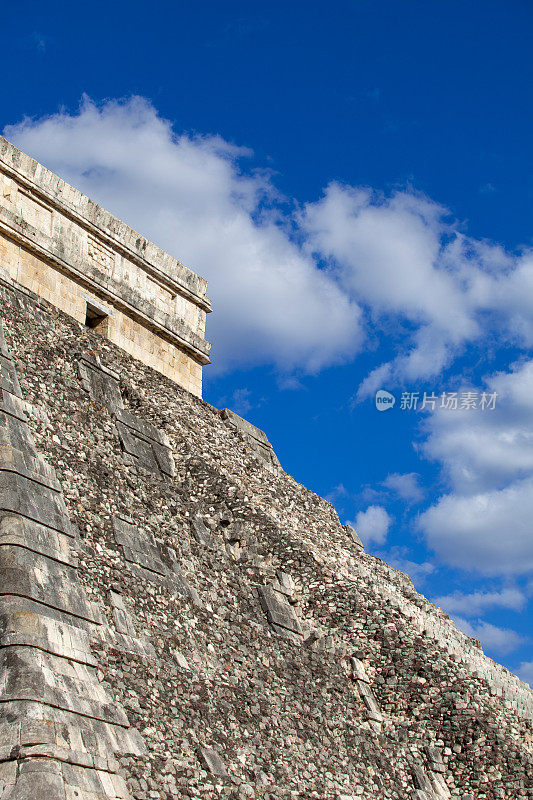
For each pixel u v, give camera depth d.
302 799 19.70
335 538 30.09
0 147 26.11
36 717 15.29
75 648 17.22
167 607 20.64
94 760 15.74
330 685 23.58
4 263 25.50
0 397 20.84
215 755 18.38
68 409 23.25
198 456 26.75
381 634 25.41
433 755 24.14
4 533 17.95
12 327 23.45
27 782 14.46
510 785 23.83
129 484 22.95
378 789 22.08
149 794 16.42
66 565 18.64
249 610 23.64
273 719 20.72
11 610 16.69
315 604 25.58
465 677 25.34
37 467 20.08
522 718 25.97
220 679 20.30
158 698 18.20
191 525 24.12
